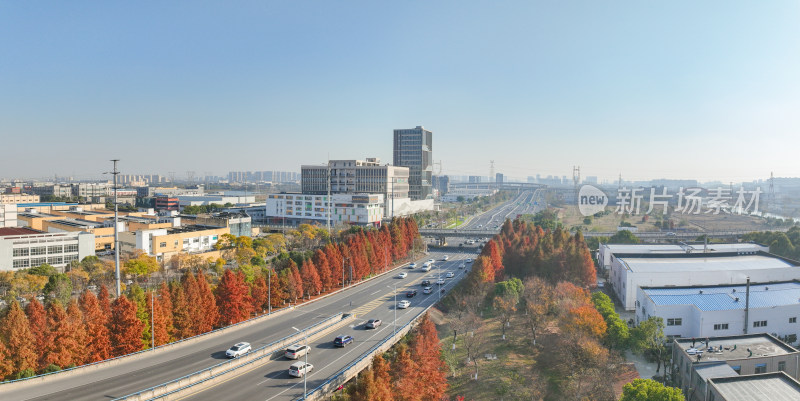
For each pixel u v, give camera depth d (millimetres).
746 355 80688
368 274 157000
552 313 107625
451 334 105625
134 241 169875
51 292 113188
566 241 154625
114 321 81125
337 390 73000
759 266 137375
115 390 67250
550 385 82750
